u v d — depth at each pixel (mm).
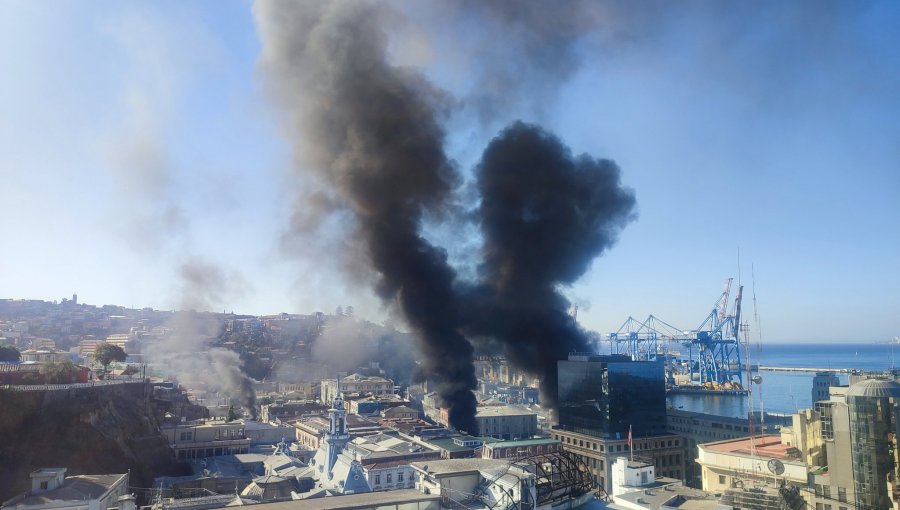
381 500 72562
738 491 80562
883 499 85688
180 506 97688
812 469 94500
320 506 69188
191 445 173375
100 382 167375
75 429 137250
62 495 89375
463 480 78250
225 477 139750
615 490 90500
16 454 128375
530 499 72188
